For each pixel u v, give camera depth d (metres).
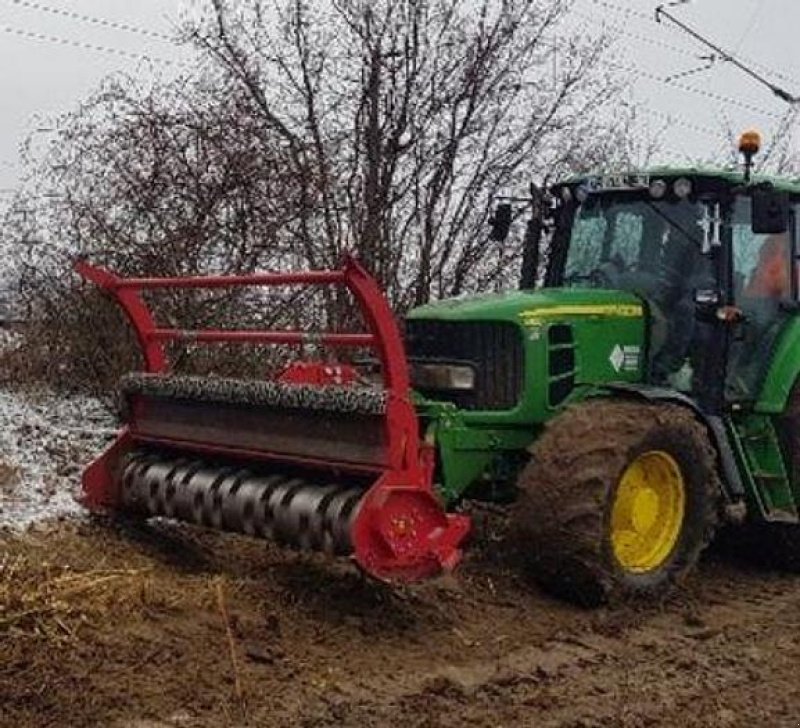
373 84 13.02
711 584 7.37
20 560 5.99
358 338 5.85
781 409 7.32
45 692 4.70
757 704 5.32
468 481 6.59
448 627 5.95
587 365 6.90
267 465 6.40
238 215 11.57
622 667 5.68
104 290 7.39
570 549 6.14
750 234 7.44
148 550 6.77
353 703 4.95
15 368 12.66
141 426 7.01
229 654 5.25
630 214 7.60
